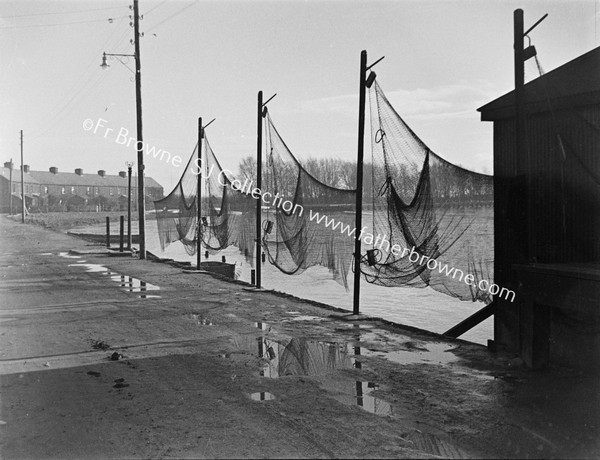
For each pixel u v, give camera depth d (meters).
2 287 14.65
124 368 6.73
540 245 6.93
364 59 9.45
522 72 6.52
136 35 22.45
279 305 11.44
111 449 4.37
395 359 7.03
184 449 4.36
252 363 6.93
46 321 9.84
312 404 5.37
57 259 23.50
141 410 5.25
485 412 5.09
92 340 8.29
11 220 65.56
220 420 4.96
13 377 6.37
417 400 5.44
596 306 5.38
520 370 6.40
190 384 6.06
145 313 10.64
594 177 6.24
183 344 8.00
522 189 6.55
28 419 5.04
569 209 6.62
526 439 4.48
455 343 7.85
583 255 6.50
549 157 6.80
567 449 4.29
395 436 4.57
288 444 4.43
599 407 5.16
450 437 4.55
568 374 6.17
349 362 6.92
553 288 5.89
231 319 9.93
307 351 7.50
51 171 116.06
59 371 6.62
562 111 6.61
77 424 4.90
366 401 5.45
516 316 7.12
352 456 4.20
